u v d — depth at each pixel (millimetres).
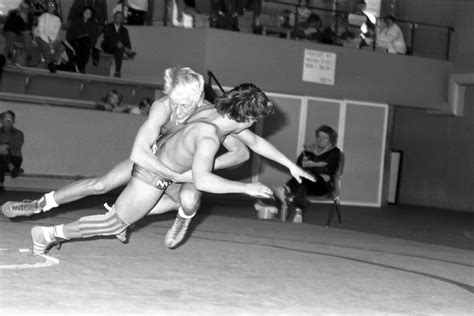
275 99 18344
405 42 20312
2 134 14414
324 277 7047
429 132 21141
